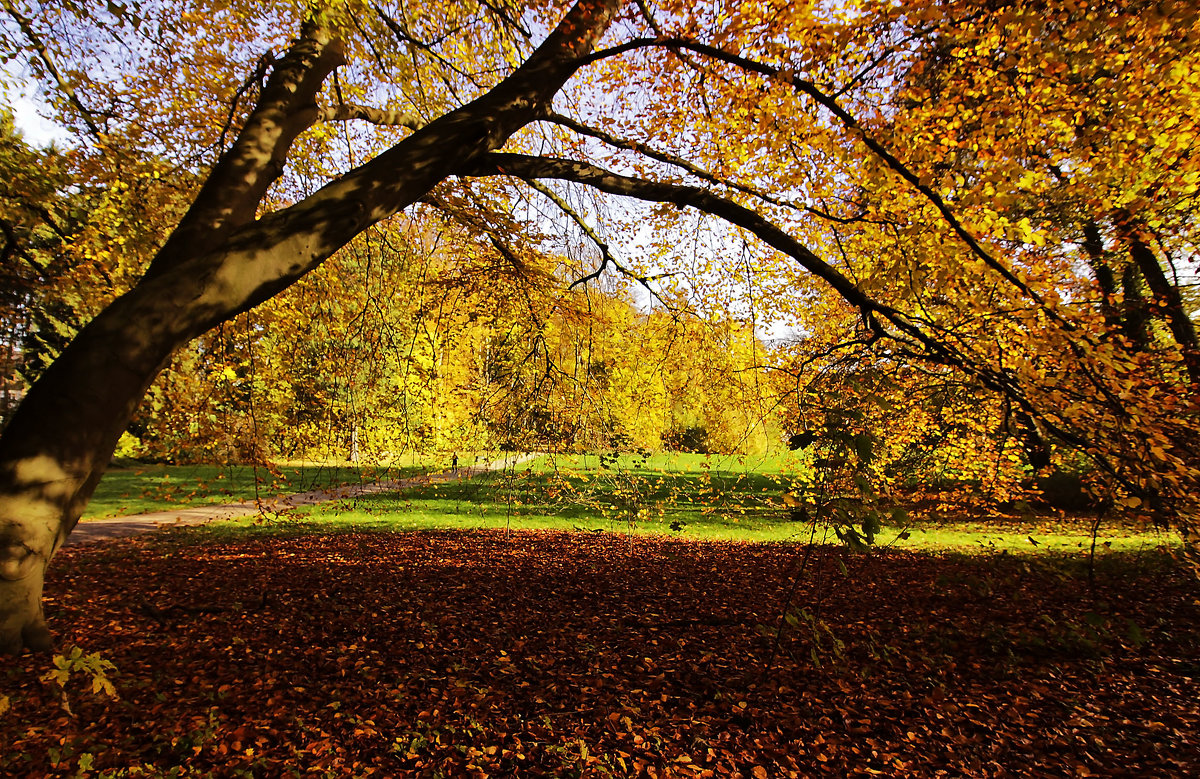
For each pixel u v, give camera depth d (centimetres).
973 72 487
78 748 318
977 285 478
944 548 994
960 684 432
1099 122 540
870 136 427
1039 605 625
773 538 1199
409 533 1200
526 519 1418
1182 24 399
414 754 332
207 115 695
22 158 684
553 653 502
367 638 530
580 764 326
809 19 415
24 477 354
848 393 353
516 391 716
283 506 1503
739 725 376
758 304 753
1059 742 353
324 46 525
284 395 868
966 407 787
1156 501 389
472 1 543
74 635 498
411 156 423
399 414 874
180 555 933
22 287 870
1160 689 418
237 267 370
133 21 489
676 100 597
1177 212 748
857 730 369
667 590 738
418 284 773
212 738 336
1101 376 411
